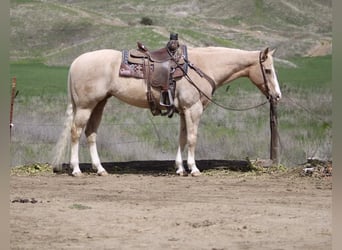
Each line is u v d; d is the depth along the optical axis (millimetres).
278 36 106938
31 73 58688
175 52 14461
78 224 9617
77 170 14383
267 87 14836
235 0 130625
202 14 126375
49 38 96500
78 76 14359
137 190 12609
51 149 18109
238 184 13328
